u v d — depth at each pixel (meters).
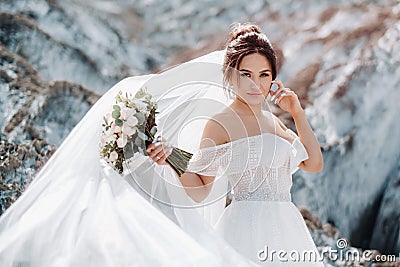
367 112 8.95
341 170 8.55
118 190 3.65
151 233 3.43
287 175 4.03
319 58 10.09
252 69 3.96
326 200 8.33
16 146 6.26
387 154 8.71
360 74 9.26
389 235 8.28
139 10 15.37
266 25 12.76
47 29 10.60
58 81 7.60
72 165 3.80
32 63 9.17
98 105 3.96
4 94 7.47
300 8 12.73
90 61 10.01
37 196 3.75
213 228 3.98
